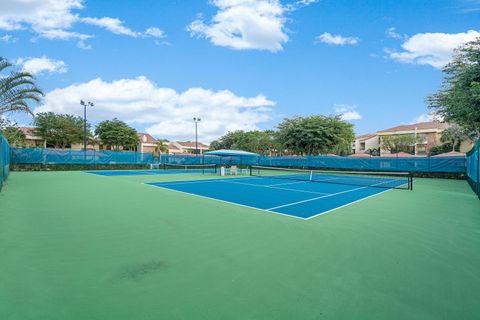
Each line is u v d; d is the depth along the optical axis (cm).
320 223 636
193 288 321
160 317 262
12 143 2756
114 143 4994
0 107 1711
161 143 6391
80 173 2333
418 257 427
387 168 2542
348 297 304
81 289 316
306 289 321
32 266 379
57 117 4453
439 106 1909
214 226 601
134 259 408
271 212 754
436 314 274
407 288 326
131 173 2448
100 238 508
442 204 920
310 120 3419
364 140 7219
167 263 395
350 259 416
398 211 788
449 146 4775
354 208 827
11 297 296
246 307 282
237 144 6288
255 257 421
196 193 1133
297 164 3259
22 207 792
